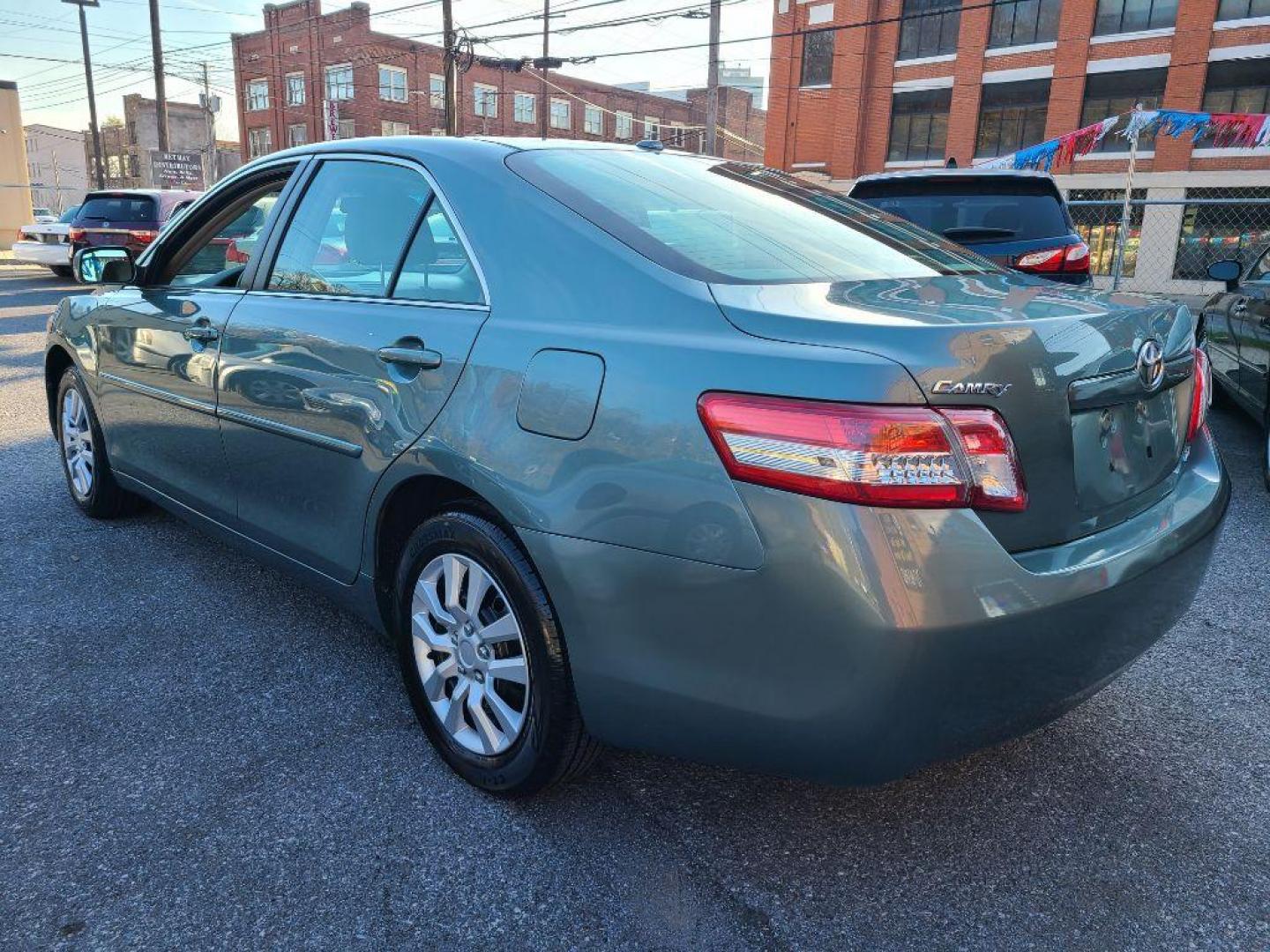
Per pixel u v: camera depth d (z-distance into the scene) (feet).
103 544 13.26
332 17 160.45
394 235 8.41
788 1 103.86
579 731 6.93
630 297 6.55
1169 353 7.18
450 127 90.27
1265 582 12.59
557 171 7.86
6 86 98.53
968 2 92.53
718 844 7.13
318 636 10.57
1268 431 17.26
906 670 5.32
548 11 82.43
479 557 7.16
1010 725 5.93
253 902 6.45
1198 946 6.19
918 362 5.36
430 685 7.93
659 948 6.10
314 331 8.64
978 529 5.41
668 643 6.02
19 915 6.28
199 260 11.64
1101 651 6.15
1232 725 8.96
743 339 5.87
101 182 124.67
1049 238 21.47
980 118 94.99
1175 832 7.36
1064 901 6.59
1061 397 5.90
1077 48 88.07
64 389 14.01
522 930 6.23
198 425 10.49
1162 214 85.81
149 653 10.07
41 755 8.14
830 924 6.34
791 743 5.77
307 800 7.58
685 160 9.32
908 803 7.70
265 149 179.01
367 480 8.01
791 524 5.42
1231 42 81.61
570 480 6.34
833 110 102.68
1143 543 6.41
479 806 7.55
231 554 13.00
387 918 6.32
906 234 8.92
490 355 7.00
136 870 6.73
